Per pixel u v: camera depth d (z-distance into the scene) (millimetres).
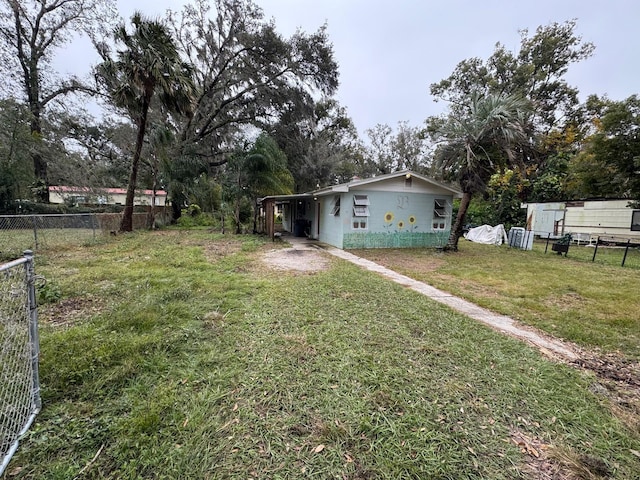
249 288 4777
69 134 19094
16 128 13383
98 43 16047
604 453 1680
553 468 1568
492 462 1592
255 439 1718
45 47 16500
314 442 1708
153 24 10891
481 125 8688
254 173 13000
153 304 3820
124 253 7848
